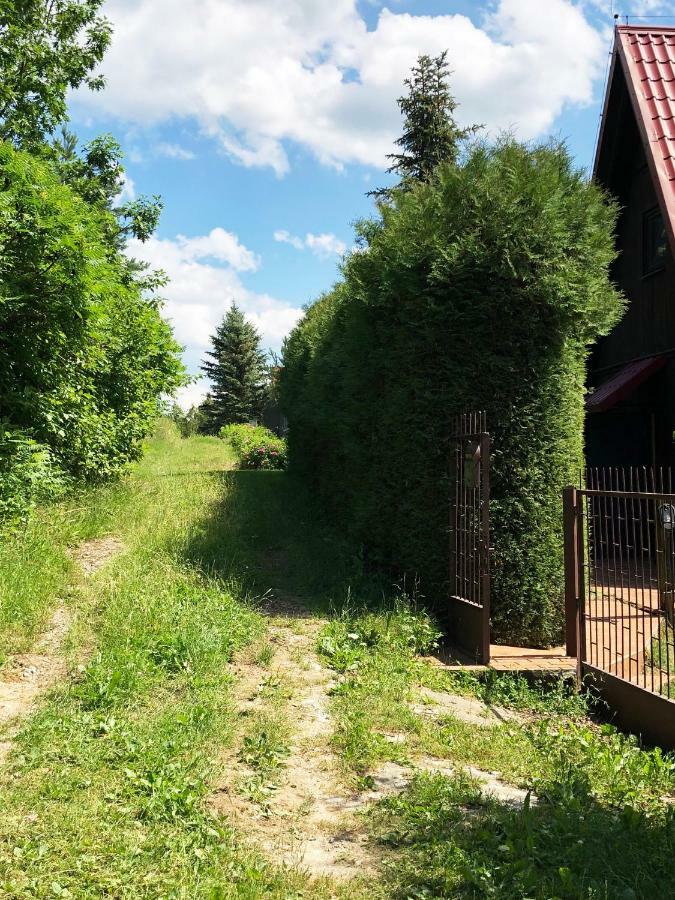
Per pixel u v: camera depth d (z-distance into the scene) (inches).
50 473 323.0
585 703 234.8
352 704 202.1
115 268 393.1
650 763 185.5
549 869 123.6
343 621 272.1
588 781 165.9
